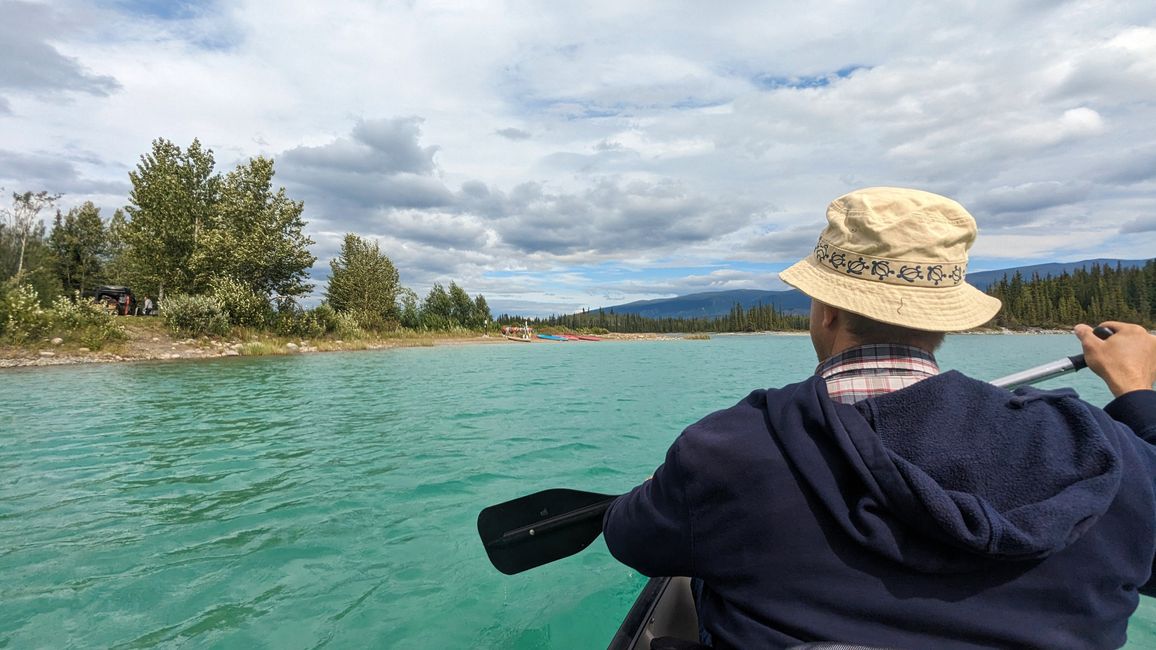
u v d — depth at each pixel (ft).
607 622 9.18
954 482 2.66
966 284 3.46
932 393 2.86
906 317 3.18
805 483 2.85
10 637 8.62
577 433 23.90
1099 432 2.72
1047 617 2.62
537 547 6.59
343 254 123.44
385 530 12.87
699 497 3.10
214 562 11.23
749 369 60.54
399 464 18.60
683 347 126.82
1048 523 2.39
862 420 2.84
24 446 21.09
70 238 121.08
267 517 13.66
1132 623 9.02
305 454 19.90
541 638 8.73
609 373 54.19
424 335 120.06
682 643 3.94
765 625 2.89
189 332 67.21
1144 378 3.70
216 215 85.20
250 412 28.73
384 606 9.60
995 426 2.77
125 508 14.28
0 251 92.38
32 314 53.42
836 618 2.70
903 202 3.38
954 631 2.59
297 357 66.23
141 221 81.15
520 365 63.10
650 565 3.57
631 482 16.85
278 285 92.17
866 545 2.64
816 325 3.91
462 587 10.28
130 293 102.99
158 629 8.87
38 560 11.27
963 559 2.58
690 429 3.39
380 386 40.50
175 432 23.67
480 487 16.11
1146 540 2.73
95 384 38.63
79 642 8.50
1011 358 69.10
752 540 2.92
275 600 9.77
